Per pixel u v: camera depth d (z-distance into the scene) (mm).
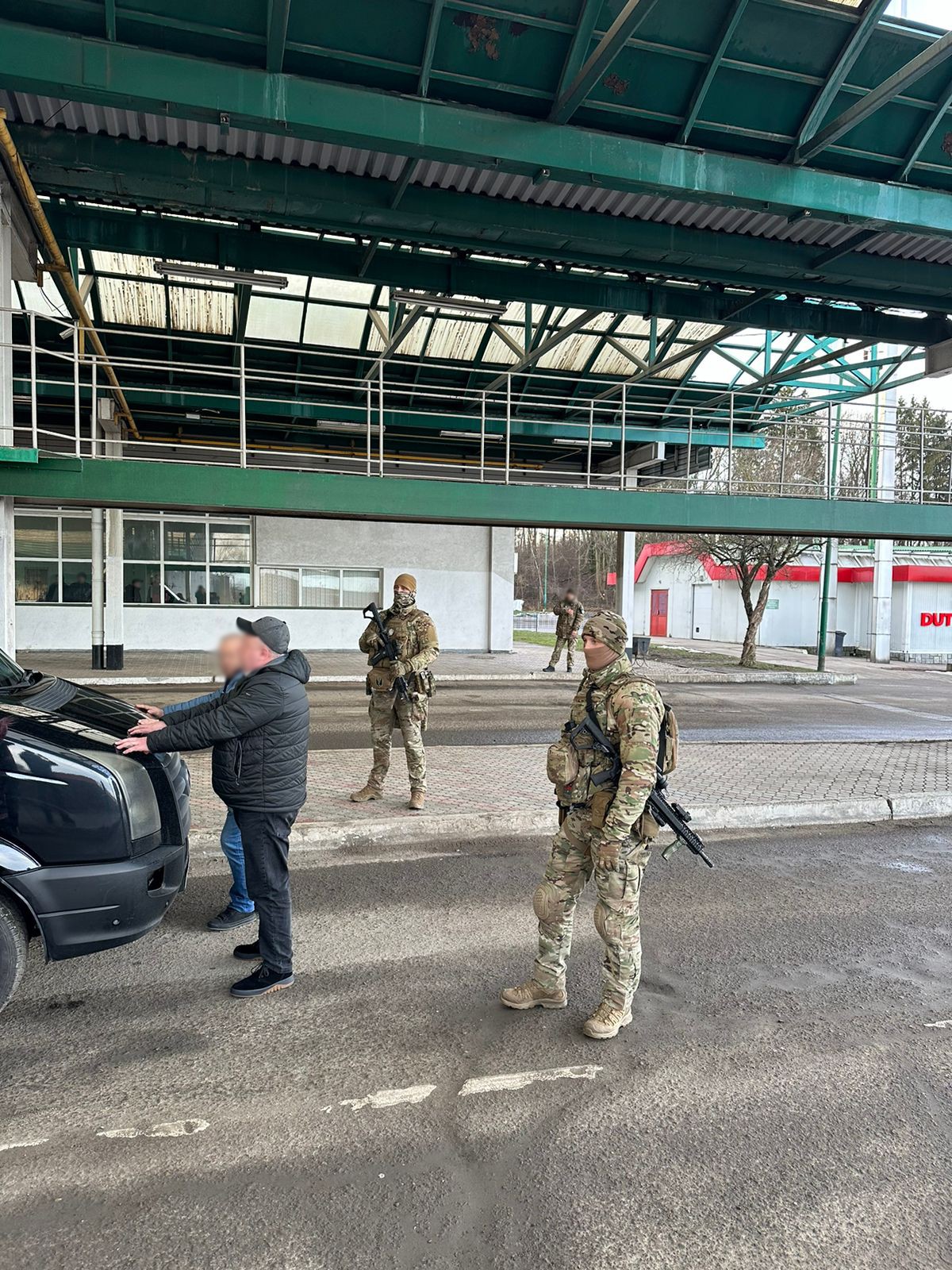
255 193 9023
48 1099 2855
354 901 4898
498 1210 2371
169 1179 2465
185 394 17484
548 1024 3482
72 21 7027
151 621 19828
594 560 72750
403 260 12227
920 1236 2318
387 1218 2326
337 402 18531
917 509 14000
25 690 4047
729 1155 2658
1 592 9430
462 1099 2918
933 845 6559
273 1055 3178
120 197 9375
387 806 6668
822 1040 3424
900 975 4094
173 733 3357
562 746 3500
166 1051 3188
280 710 3508
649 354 16922
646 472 25422
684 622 36438
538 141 8188
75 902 3154
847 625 30734
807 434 28641
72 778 3178
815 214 9297
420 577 22031
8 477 9680
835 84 8531
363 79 7820
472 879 5340
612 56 7227
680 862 5965
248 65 7422
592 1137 2725
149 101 7109
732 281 11852
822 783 8078
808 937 4543
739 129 8844
